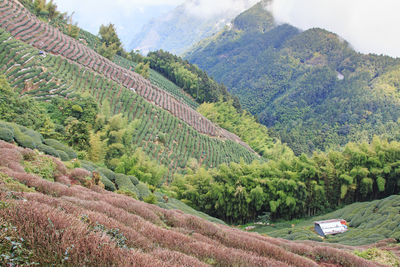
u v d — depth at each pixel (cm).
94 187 2191
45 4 9500
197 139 7256
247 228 4347
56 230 681
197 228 1720
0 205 721
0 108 3381
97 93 6184
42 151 2578
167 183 5334
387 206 3584
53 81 5400
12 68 5103
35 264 578
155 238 1155
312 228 3806
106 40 11975
